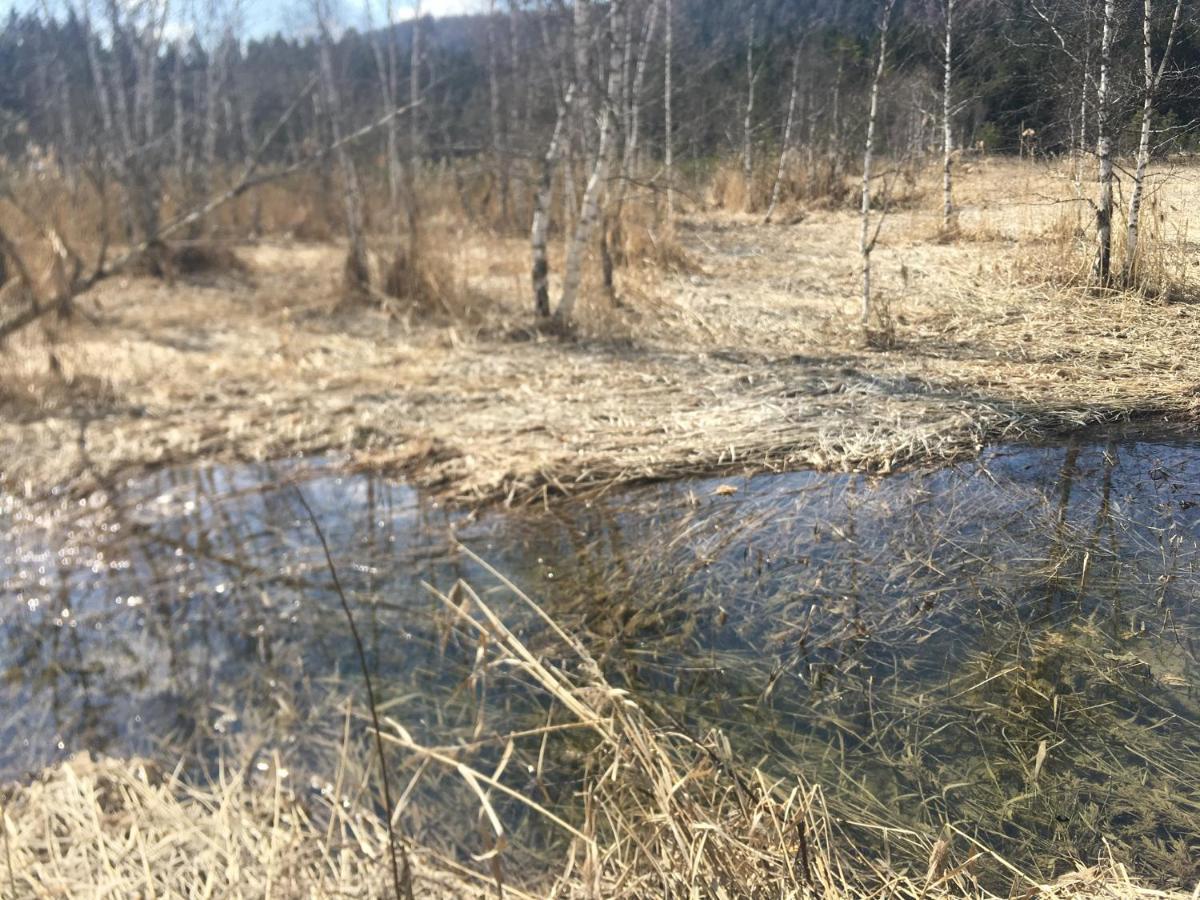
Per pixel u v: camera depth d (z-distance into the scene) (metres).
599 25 7.24
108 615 3.81
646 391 5.97
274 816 2.49
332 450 5.34
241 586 3.98
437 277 8.75
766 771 2.62
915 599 3.46
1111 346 5.98
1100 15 6.94
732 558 3.90
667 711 2.93
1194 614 3.21
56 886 2.23
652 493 4.58
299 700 3.16
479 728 2.53
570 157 9.27
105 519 4.64
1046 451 4.62
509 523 4.39
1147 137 6.82
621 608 3.59
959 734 2.72
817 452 4.77
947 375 5.75
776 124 14.91
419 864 2.29
